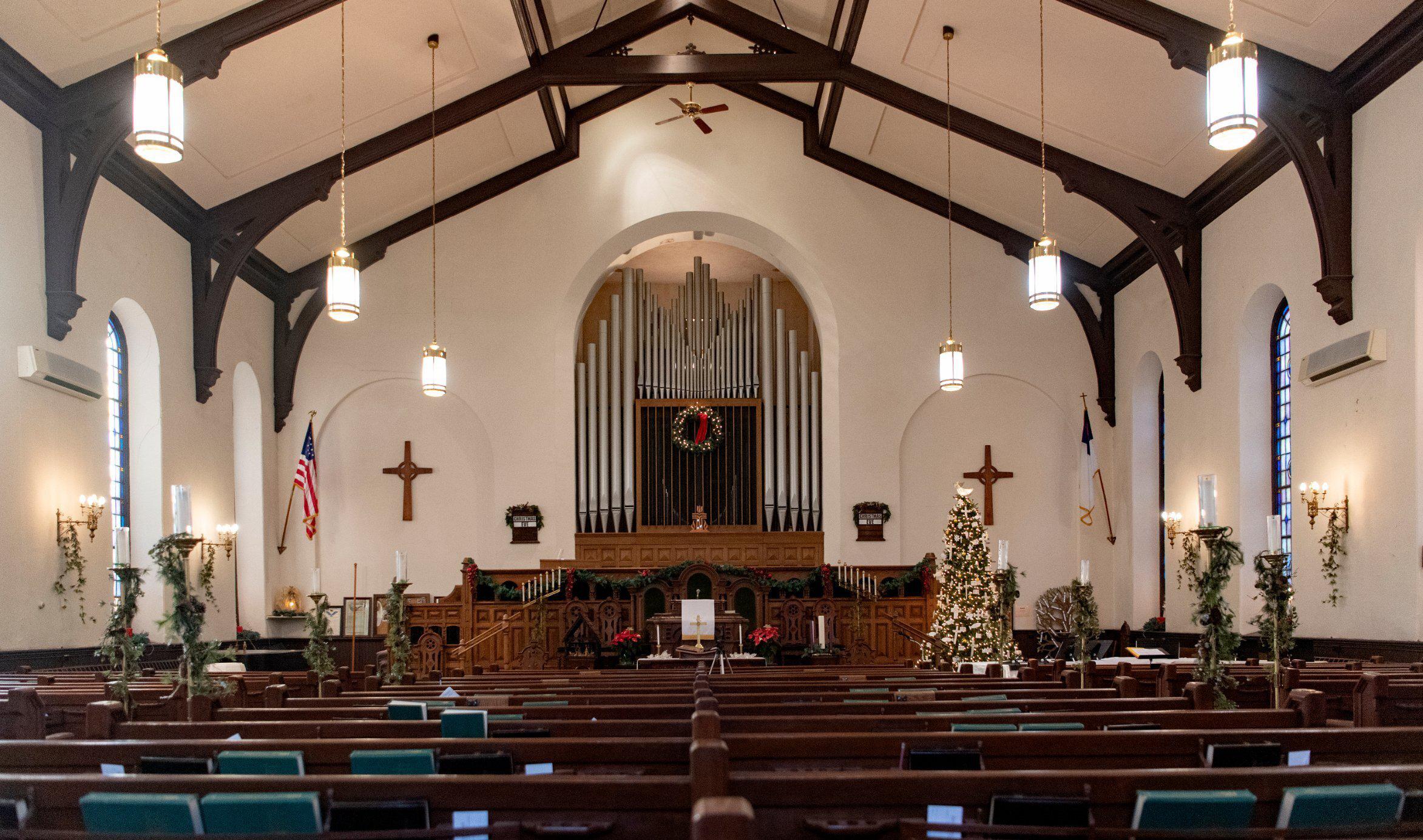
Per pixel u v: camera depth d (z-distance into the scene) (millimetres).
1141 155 16469
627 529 22156
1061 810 3715
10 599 12102
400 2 14562
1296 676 8883
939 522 21297
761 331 23062
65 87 12859
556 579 19422
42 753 4938
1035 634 20922
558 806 3801
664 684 10234
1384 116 12391
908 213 21562
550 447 20969
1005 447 21469
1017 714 6000
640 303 23109
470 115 17688
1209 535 8453
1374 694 7801
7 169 12234
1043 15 14219
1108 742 5004
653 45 20359
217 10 12719
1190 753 5008
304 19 13508
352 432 21281
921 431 21500
